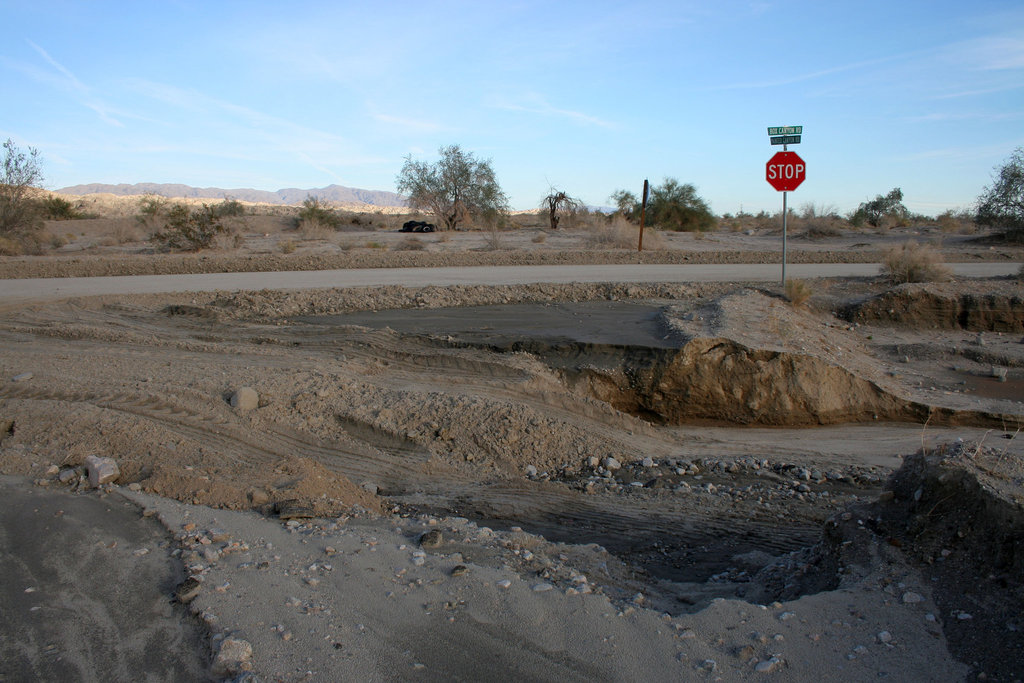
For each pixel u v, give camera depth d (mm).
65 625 3781
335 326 12797
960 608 3799
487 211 51312
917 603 3896
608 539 6145
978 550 4008
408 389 9672
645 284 17516
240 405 8617
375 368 10742
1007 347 13797
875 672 3426
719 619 3949
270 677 3289
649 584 4949
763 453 9188
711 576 5332
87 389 8797
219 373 9906
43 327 12820
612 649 3645
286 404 8953
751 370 10656
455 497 7062
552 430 8906
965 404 10680
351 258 25750
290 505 5512
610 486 7785
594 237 35562
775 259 26016
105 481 5859
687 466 8516
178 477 5922
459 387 10023
